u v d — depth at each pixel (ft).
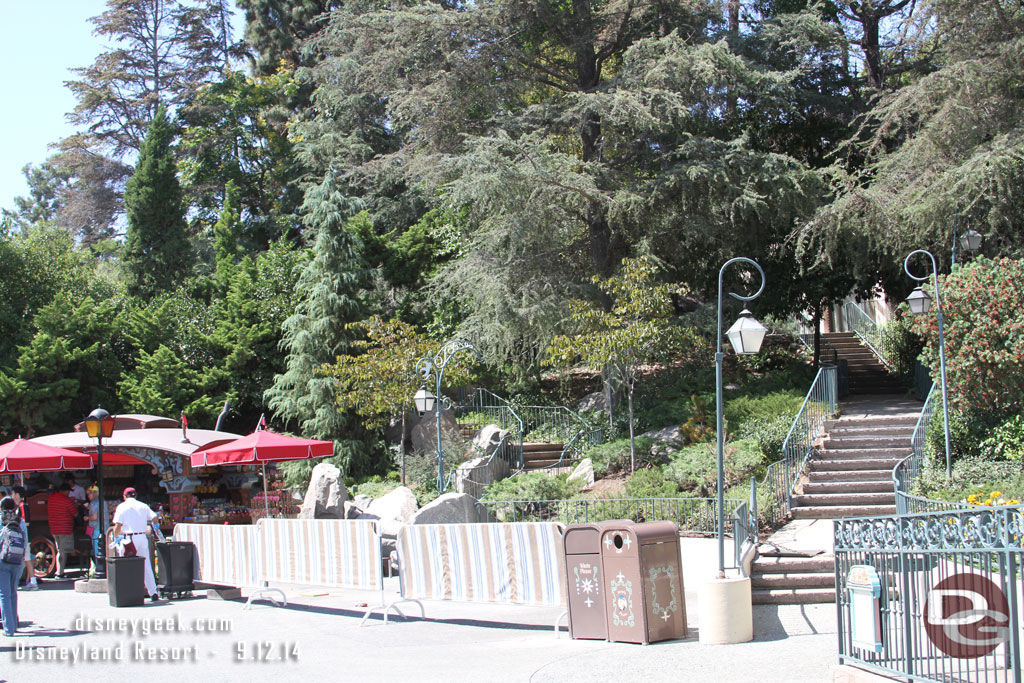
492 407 88.48
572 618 30.99
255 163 146.41
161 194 111.65
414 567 35.40
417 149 92.79
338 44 107.65
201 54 171.73
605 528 30.40
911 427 60.64
